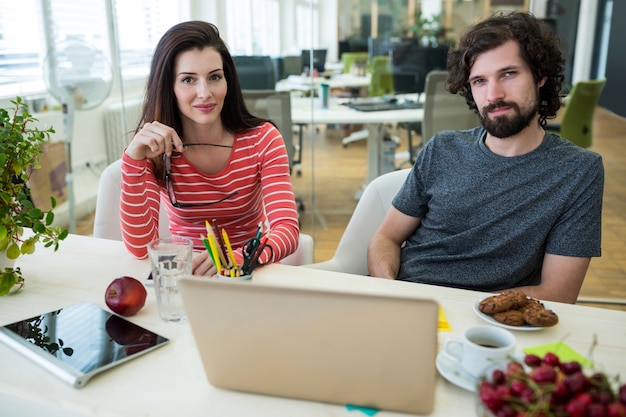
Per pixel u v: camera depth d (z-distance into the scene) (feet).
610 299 8.48
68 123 9.42
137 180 4.34
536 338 2.95
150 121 4.86
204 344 2.38
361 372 2.24
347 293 2.08
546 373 1.80
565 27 10.03
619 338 2.95
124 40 11.90
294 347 2.26
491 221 4.33
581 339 2.94
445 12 10.11
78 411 2.39
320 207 11.69
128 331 2.99
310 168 11.54
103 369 2.61
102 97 9.29
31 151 3.56
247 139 4.97
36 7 10.41
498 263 4.36
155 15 12.98
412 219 4.90
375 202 5.27
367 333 2.13
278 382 2.39
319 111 10.94
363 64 10.71
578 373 1.81
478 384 1.87
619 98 10.50
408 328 2.07
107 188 5.55
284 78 10.83
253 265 3.65
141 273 3.90
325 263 5.09
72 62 8.92
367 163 11.43
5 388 2.50
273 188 4.83
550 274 4.17
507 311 3.13
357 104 10.85
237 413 2.33
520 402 1.72
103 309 3.28
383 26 10.46
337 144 11.35
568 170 4.16
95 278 3.80
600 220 4.17
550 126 10.68
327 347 2.22
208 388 2.52
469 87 4.72
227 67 4.82
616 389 2.16
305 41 10.87
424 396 2.23
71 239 4.65
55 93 9.06
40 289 3.61
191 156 4.88
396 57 10.51
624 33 10.10
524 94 4.14
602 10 9.98
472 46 4.29
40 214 3.45
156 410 2.35
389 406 2.31
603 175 4.17
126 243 4.30
